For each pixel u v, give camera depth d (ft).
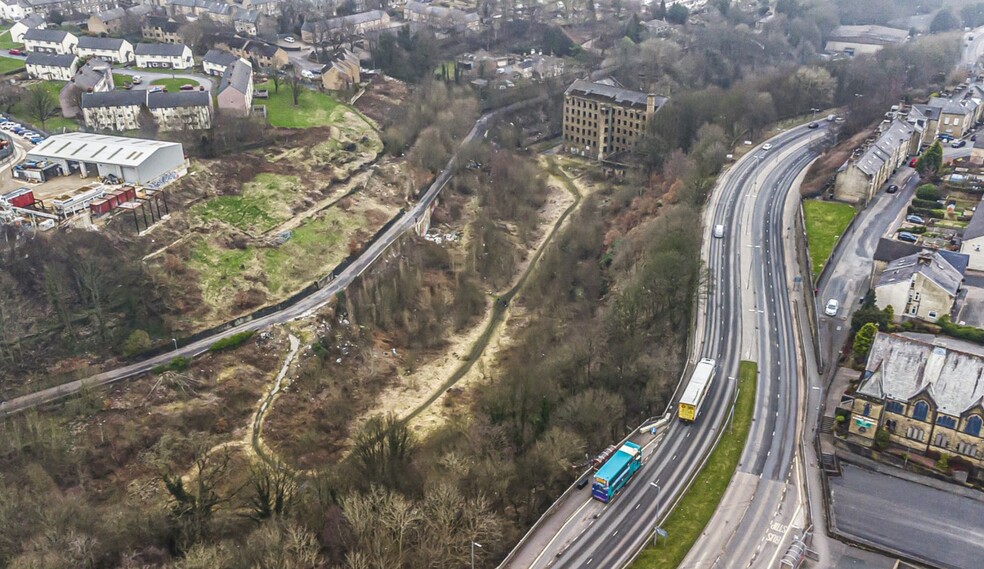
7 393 598.75
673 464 499.10
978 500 451.53
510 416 558.97
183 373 642.22
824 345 601.21
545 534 448.65
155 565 426.10
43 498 491.31
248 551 422.41
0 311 620.90
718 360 594.65
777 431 521.65
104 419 590.14
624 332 611.47
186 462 577.43
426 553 421.59
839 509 450.30
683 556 427.33
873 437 492.54
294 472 559.38
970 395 464.24
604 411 536.01
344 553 429.79
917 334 573.74
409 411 649.20
